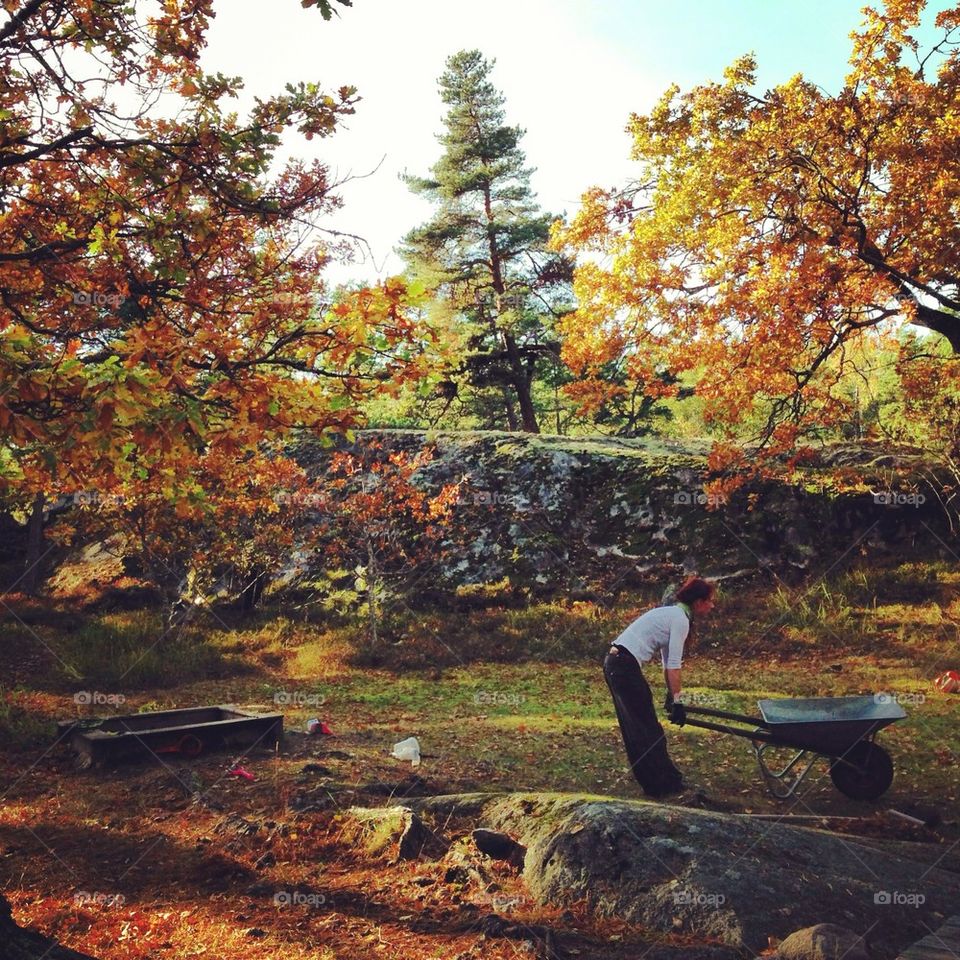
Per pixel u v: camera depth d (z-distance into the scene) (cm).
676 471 2230
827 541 2002
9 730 1000
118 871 535
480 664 1683
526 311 3425
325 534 2148
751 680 1398
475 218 3512
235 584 2164
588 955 389
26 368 399
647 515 2167
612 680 720
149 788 736
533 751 938
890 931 424
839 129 1320
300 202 557
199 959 393
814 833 547
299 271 596
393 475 2028
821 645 1634
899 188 1295
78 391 393
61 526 1933
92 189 571
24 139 534
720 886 444
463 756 910
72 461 411
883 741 952
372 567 1859
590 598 2023
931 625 1645
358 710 1253
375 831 567
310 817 626
